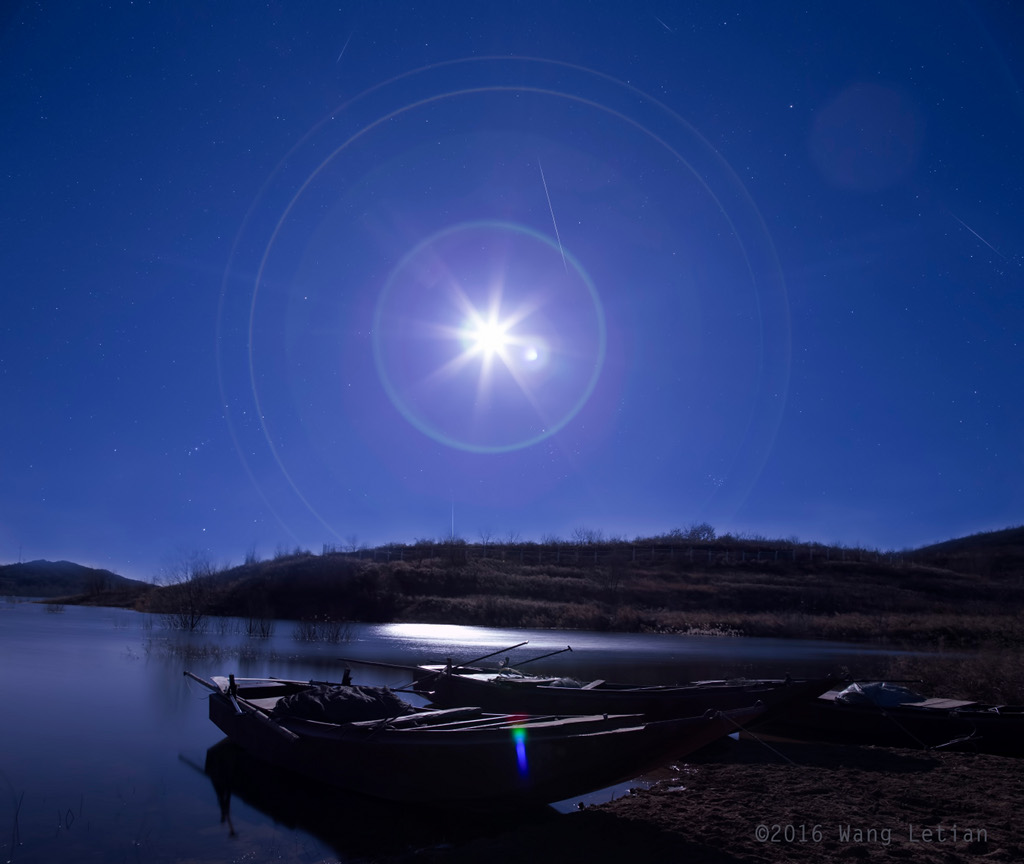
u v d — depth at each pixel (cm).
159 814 923
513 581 5419
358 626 4066
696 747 906
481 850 750
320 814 921
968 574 6700
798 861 707
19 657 2316
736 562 6619
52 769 1109
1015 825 816
